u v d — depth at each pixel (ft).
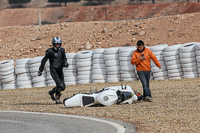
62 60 136.36
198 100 126.31
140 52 130.52
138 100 129.59
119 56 216.54
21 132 84.69
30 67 226.38
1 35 364.79
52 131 84.79
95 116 104.88
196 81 190.19
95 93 125.39
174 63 209.26
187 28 309.83
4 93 199.41
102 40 320.70
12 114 114.21
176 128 83.30
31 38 347.36
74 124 92.84
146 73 130.62
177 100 129.08
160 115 100.73
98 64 220.84
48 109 122.72
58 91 136.15
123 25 341.00
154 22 333.83
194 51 205.98
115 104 125.39
